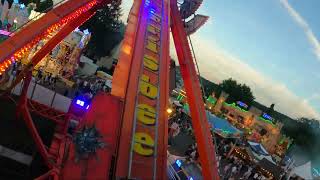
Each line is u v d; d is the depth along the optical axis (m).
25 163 20.86
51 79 43.41
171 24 16.94
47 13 13.12
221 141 53.56
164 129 10.77
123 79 11.16
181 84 76.31
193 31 18.61
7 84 29.09
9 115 24.72
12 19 50.06
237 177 45.47
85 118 8.79
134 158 9.44
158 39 13.90
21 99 21.55
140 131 10.10
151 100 11.14
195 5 18.72
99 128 8.66
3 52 10.90
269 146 87.88
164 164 9.90
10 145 21.53
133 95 10.75
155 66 12.48
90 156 8.24
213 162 11.69
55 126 24.59
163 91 11.86
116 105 9.15
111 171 9.01
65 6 13.85
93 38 87.50
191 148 40.28
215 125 52.94
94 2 16.06
